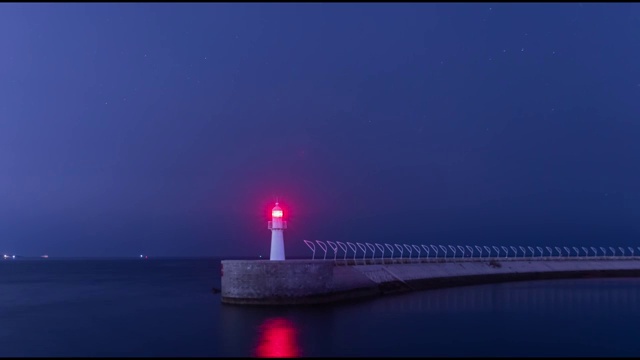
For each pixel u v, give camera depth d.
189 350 33.59
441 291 67.25
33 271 158.38
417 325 40.81
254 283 48.56
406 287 66.62
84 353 33.34
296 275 48.91
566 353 32.59
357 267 62.09
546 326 40.94
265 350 33.25
